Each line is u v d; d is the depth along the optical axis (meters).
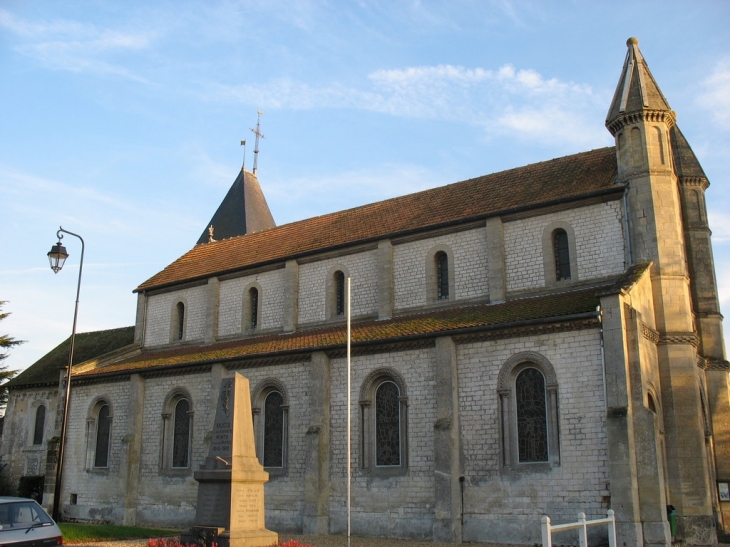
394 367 28.75
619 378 23.55
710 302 31.66
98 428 38.09
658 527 22.28
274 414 32.00
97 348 47.69
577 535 23.31
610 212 28.56
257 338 36.50
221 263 40.59
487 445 25.92
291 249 37.53
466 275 31.06
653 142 28.62
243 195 56.69
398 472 27.66
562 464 24.19
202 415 33.97
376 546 24.16
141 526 33.62
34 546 16.78
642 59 30.47
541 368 25.62
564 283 28.73
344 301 34.59
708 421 29.94
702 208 32.66
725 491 29.47
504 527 24.84
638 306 25.66
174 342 40.50
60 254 31.39
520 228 30.33
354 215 38.41
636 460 23.11
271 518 30.25
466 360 27.12
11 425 45.94
